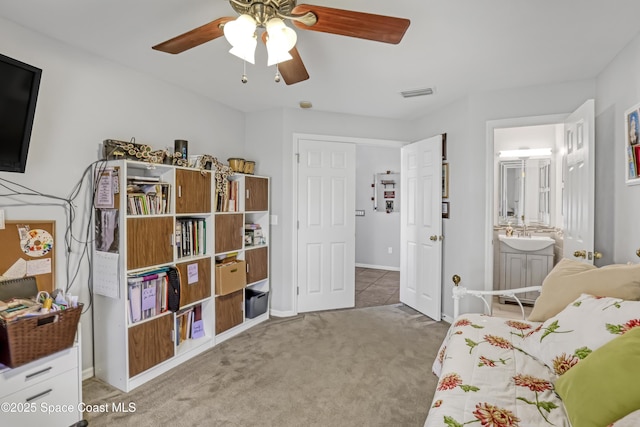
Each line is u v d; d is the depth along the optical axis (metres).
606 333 1.36
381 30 1.46
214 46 2.28
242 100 3.43
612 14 1.87
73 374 1.85
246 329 3.31
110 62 2.50
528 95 3.00
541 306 1.90
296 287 3.79
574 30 2.04
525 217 4.47
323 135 3.81
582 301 1.62
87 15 1.91
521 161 4.48
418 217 3.87
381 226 6.45
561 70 2.64
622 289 1.64
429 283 3.68
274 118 3.70
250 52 1.50
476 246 3.22
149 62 2.54
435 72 2.69
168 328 2.50
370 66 2.57
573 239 2.68
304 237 3.82
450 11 1.83
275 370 2.49
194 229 2.79
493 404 1.20
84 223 2.34
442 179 3.61
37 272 2.10
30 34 2.06
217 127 3.47
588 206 2.37
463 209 3.32
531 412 1.16
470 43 2.20
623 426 0.88
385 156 6.38
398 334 3.20
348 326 3.40
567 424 1.11
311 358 2.69
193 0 1.76
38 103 2.11
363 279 5.56
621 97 2.31
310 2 1.74
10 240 1.99
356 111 3.79
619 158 2.34
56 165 2.20
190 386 2.27
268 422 1.91
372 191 6.53
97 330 2.36
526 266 3.99
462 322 2.02
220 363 2.60
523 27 2.00
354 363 2.61
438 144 3.51
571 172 2.72
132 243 2.23
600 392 1.08
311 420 1.93
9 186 1.99
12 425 1.61
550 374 1.42
